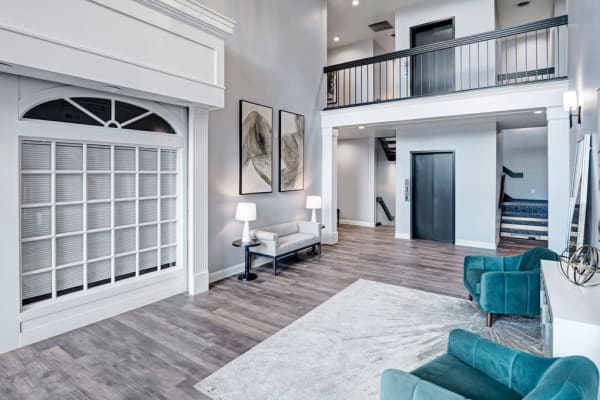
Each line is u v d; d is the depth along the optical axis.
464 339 1.76
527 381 1.47
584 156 3.01
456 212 6.93
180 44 3.45
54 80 2.78
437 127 7.06
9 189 2.74
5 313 2.73
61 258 3.13
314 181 6.67
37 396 2.19
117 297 3.47
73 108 3.11
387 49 9.70
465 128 6.75
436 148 7.09
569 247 3.33
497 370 1.58
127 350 2.75
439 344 2.81
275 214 5.71
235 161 4.87
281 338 2.94
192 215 4.09
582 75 3.40
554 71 6.96
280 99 5.72
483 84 6.61
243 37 4.97
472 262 3.70
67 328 3.09
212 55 3.79
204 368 2.49
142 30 3.11
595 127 2.78
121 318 3.37
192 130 4.04
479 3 6.64
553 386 1.16
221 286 4.35
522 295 3.05
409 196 7.46
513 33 4.86
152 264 3.87
